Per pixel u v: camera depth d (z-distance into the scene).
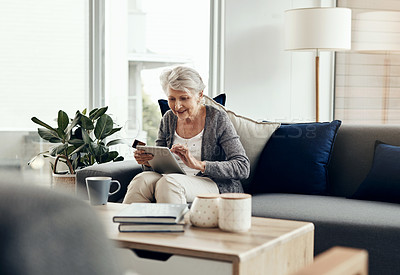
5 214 0.40
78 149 3.10
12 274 0.39
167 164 2.44
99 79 4.16
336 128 2.75
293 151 2.73
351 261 0.64
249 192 2.83
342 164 2.74
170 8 4.28
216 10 4.35
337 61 4.66
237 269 1.29
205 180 2.50
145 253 1.61
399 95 3.97
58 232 0.40
